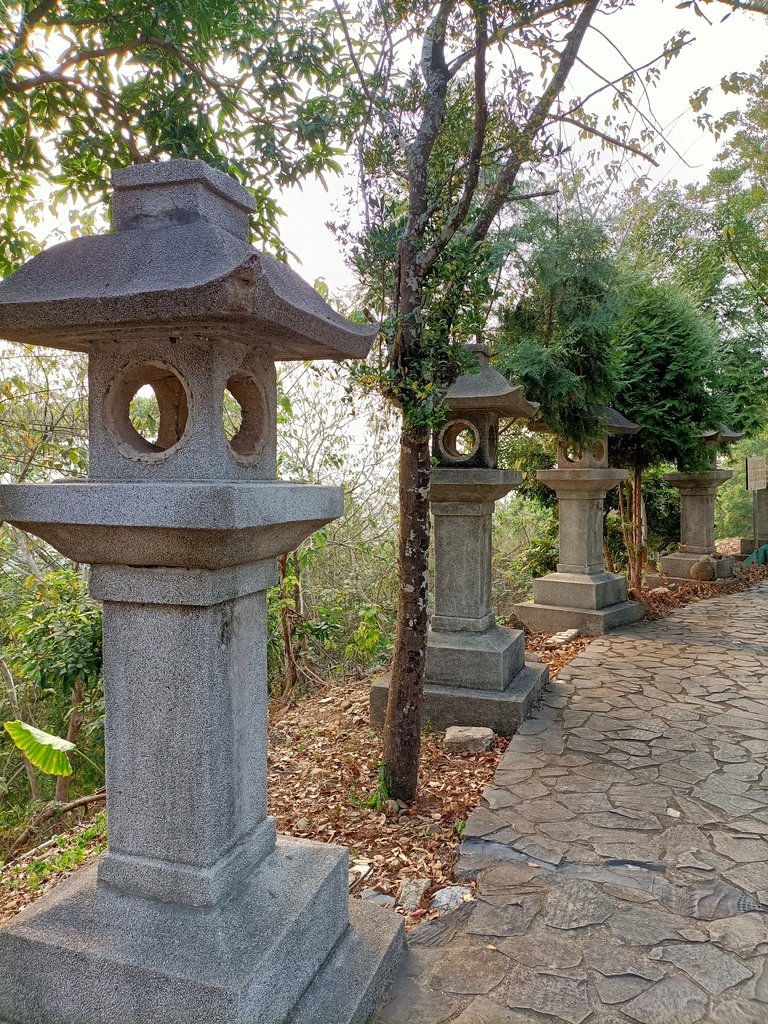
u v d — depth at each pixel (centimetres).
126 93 425
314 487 255
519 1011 251
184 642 226
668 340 1003
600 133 418
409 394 394
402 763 421
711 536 1302
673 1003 253
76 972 215
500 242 663
